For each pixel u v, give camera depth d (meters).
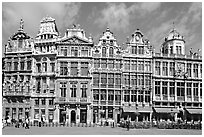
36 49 60.84
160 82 60.91
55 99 58.19
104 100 58.53
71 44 59.56
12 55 61.56
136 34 61.66
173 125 49.56
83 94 58.50
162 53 62.34
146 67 60.97
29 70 59.88
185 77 61.69
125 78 59.94
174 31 64.62
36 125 54.84
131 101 59.44
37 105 58.88
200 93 62.31
